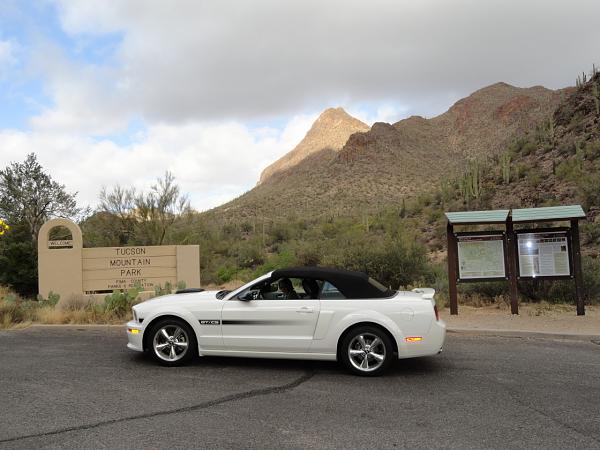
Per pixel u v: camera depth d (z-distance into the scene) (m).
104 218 22.67
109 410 5.62
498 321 11.18
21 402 5.89
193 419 5.35
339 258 16.78
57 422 5.24
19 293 18.02
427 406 5.83
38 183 23.36
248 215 82.62
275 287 7.85
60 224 15.51
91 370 7.36
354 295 7.34
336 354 7.20
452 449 4.64
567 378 7.02
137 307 7.86
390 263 15.86
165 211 22.84
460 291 14.64
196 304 7.64
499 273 12.03
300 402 5.95
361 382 6.81
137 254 15.72
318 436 4.91
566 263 11.83
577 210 11.72
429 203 42.34
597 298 13.68
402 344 7.03
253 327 7.38
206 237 29.34
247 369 7.45
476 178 35.69
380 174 95.88
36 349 8.83
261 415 5.49
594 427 5.20
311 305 7.28
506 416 5.51
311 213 77.69
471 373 7.28
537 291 14.08
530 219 11.73
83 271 15.48
